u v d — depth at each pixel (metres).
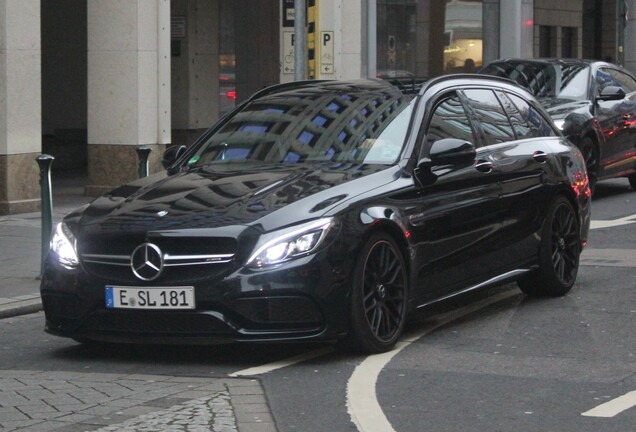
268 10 30.88
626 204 20.39
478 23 36.03
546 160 11.77
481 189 10.70
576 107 20.30
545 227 11.62
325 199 9.20
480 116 11.24
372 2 32.03
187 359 9.45
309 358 9.34
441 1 34.94
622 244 15.70
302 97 11.15
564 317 10.91
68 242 9.45
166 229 8.97
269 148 10.51
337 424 7.48
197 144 11.03
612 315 11.00
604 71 21.61
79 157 28.95
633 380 8.55
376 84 11.12
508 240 11.09
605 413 7.66
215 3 29.91
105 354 9.76
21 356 9.82
